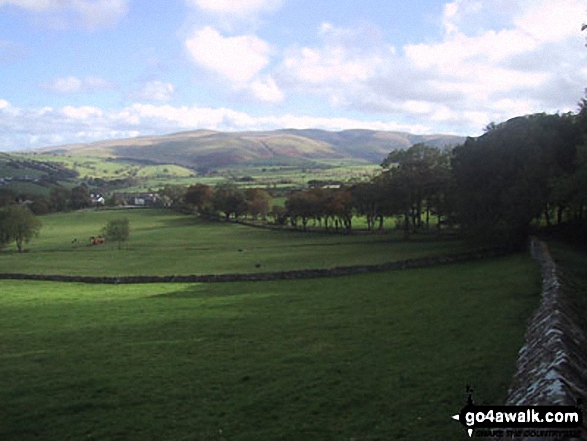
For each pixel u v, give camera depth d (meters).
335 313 35.78
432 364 21.83
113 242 124.06
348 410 18.23
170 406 20.11
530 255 52.47
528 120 68.56
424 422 16.36
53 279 65.94
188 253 97.25
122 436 17.77
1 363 27.75
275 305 41.12
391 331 28.84
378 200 107.38
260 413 18.78
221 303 43.81
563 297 25.08
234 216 188.88
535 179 60.53
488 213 65.12
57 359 27.98
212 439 17.03
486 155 66.00
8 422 19.38
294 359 25.06
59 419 19.44
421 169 95.56
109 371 25.06
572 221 65.56
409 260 58.56
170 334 32.53
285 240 114.94
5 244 117.88
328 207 125.94
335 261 68.31
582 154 47.91
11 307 46.50
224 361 25.64
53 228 165.75
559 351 16.16
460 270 50.81
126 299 49.00
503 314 28.25
